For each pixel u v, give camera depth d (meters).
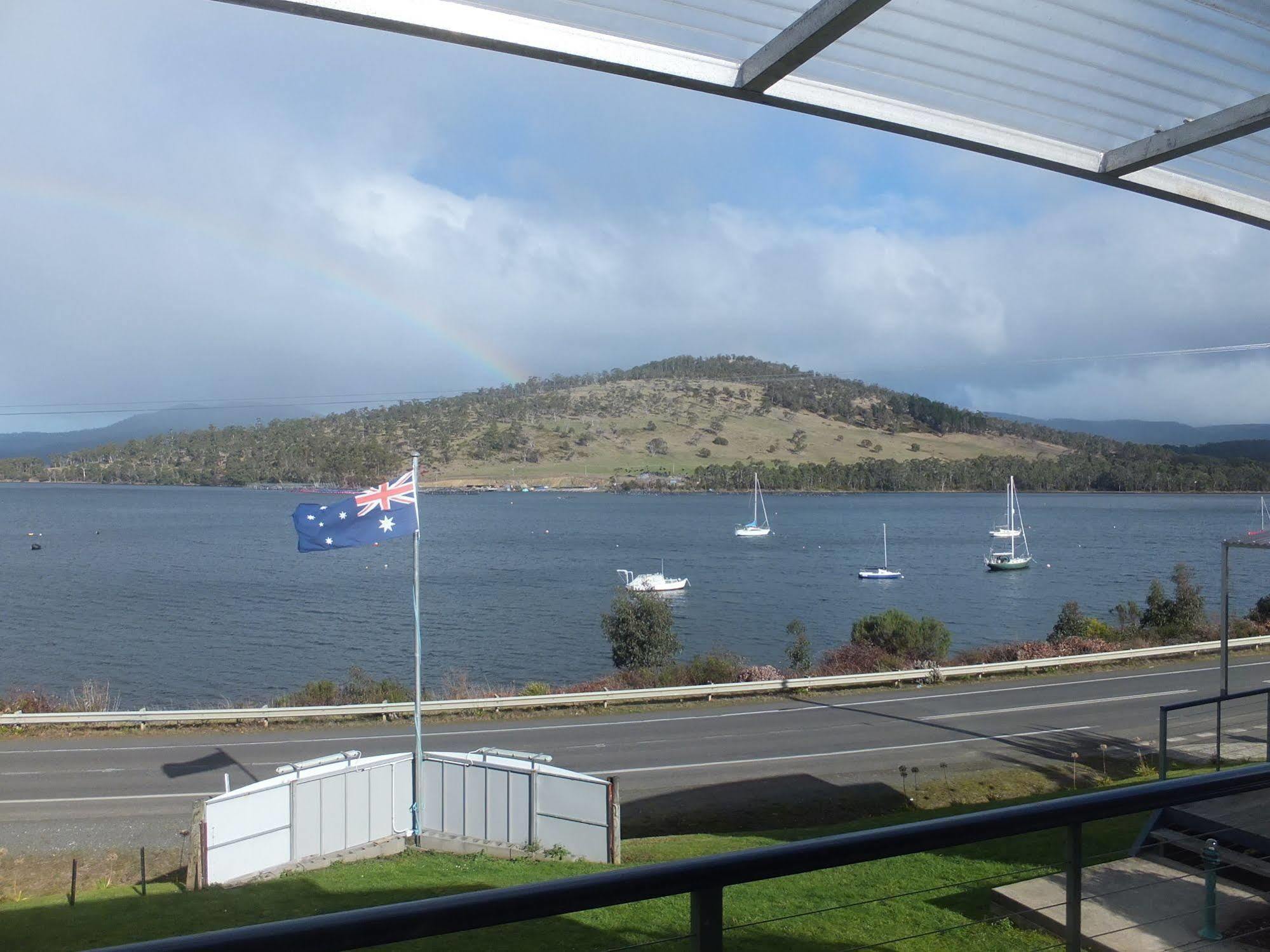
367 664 34.41
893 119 3.62
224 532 98.00
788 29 2.98
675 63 3.24
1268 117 3.42
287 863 11.78
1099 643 25.97
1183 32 3.06
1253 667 23.72
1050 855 7.58
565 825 11.96
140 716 18.91
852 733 18.28
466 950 6.50
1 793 14.96
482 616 45.81
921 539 94.94
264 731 18.83
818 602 51.88
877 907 6.48
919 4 2.89
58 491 194.75
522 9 2.92
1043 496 195.62
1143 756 15.99
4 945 8.88
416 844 12.55
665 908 7.35
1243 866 4.79
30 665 34.53
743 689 21.69
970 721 19.06
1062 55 3.23
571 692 21.75
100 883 11.55
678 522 118.00
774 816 13.98
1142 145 3.92
